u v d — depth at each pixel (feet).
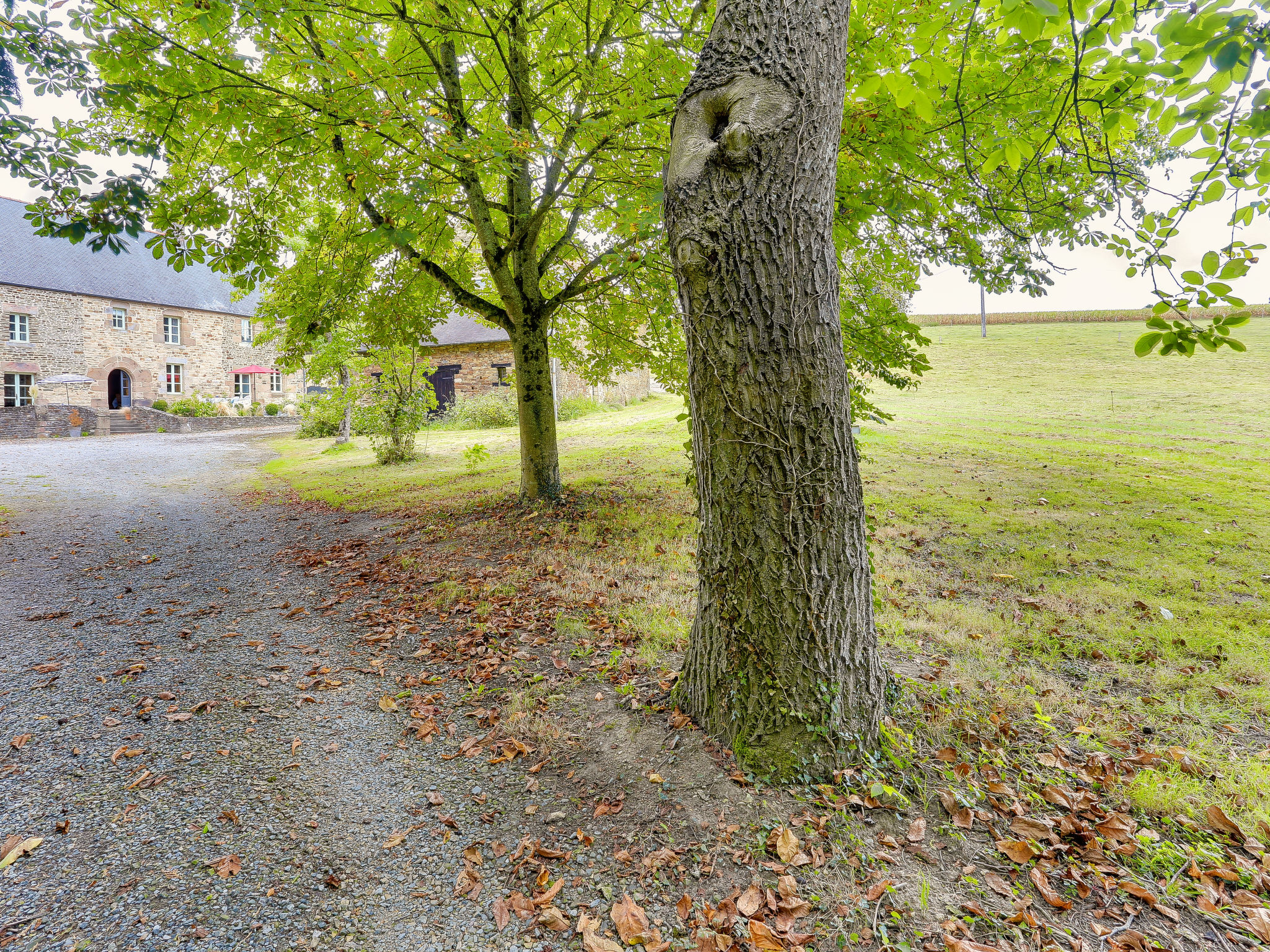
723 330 8.41
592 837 8.04
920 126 15.06
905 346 19.04
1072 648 13.46
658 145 19.26
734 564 9.12
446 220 22.25
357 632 15.44
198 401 100.12
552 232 30.12
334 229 25.20
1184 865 7.32
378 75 16.17
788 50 7.89
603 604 16.25
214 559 23.04
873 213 16.72
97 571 21.26
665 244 19.98
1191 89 6.97
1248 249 7.30
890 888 6.99
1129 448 38.45
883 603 16.10
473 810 8.69
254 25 16.12
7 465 46.16
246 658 13.96
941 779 8.91
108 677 12.92
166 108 16.03
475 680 12.55
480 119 23.29
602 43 20.04
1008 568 18.66
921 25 7.02
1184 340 7.69
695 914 6.85
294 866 7.64
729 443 8.82
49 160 14.84
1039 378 81.00
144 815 8.54
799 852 7.50
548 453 28.50
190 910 6.93
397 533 25.75
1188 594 16.10
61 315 88.89
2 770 9.57
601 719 10.70
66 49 14.37
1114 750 9.77
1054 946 6.29
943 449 38.91
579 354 35.73
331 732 10.79
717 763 9.05
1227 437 42.24
